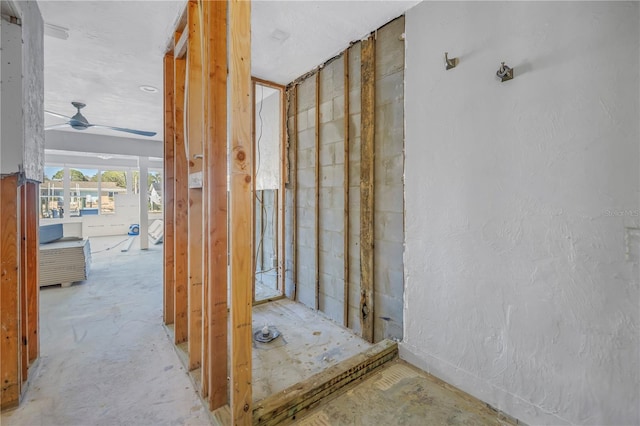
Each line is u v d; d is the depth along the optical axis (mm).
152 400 1747
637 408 1257
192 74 2033
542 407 1521
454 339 1892
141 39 2521
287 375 2057
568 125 1411
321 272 3117
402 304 2279
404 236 2219
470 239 1798
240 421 1464
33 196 2113
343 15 2215
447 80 1896
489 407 1717
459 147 1840
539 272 1521
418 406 1732
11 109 1653
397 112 2297
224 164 1674
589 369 1376
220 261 1659
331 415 1673
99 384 1887
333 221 2945
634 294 1256
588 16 1347
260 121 4078
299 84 3354
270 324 2859
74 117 4141
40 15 2074
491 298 1707
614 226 1298
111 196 11328
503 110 1636
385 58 2375
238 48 1425
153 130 5723
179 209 2387
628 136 1256
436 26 1953
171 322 2742
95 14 2182
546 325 1503
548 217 1485
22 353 1851
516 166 1591
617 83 1278
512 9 1592
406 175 2170
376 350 2131
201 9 1748
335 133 2883
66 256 3912
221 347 1657
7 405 1646
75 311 3080
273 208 3895
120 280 4230
